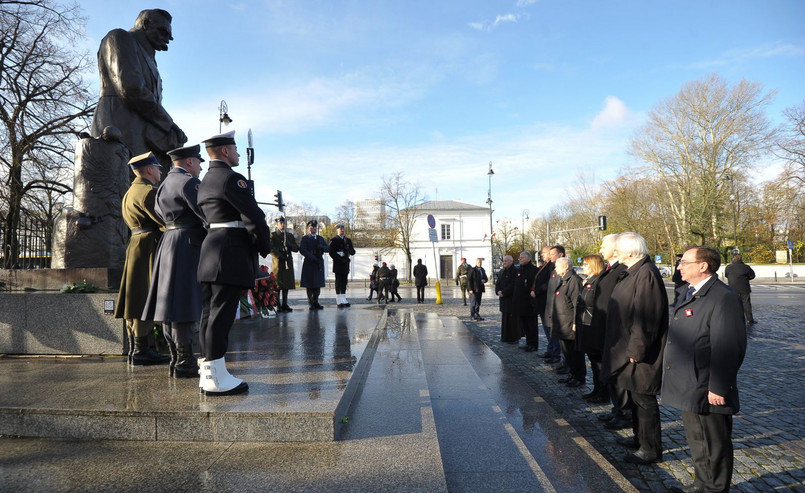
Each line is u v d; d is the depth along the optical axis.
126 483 2.26
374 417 3.22
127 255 4.17
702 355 3.17
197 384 3.42
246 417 2.77
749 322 12.51
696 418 3.23
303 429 2.77
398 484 2.24
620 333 4.08
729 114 37.62
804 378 6.80
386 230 51.72
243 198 3.18
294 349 4.71
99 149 5.57
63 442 2.77
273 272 9.76
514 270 9.82
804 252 39.94
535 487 2.80
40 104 19.50
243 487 2.21
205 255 3.17
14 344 4.70
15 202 17.64
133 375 3.73
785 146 33.94
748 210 42.50
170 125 6.70
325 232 58.84
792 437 4.59
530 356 8.68
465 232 57.34
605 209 49.44
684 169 39.53
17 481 2.28
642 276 3.95
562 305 6.60
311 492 2.16
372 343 5.58
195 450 2.64
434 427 3.02
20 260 6.11
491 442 3.58
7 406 2.89
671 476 3.80
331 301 19.97
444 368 6.28
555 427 4.26
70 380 3.56
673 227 45.75
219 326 3.14
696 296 3.26
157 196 3.83
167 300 3.53
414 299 23.41
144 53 6.55
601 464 3.43
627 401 4.81
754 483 3.68
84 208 5.46
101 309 4.63
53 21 19.22
